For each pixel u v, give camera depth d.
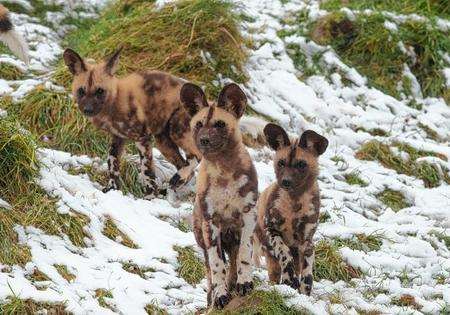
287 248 25.34
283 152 25.69
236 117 23.86
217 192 23.45
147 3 42.50
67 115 33.78
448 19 45.28
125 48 38.56
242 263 23.62
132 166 32.19
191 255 27.45
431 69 42.88
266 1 45.19
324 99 39.97
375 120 39.34
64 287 24.16
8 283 23.19
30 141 29.23
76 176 30.83
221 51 38.59
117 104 30.95
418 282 28.00
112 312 23.62
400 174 36.41
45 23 42.91
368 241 30.22
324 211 31.61
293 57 41.69
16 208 27.25
